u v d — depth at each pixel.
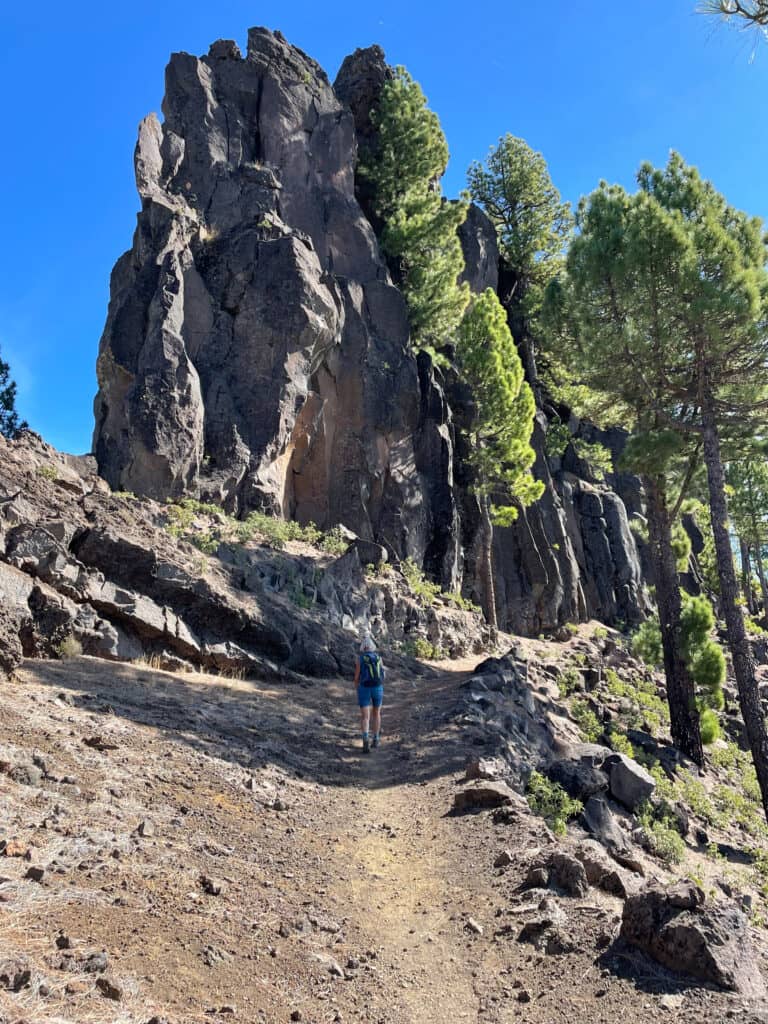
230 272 26.44
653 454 19.78
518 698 15.30
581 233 22.00
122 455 21.98
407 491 29.47
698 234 19.59
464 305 36.47
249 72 33.31
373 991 4.16
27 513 12.30
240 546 18.44
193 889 4.71
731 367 20.38
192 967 3.79
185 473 22.50
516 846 6.61
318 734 10.77
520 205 50.84
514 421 32.50
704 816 15.45
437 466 31.39
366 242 32.91
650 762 17.45
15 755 5.92
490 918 5.27
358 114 40.34
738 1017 3.82
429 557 30.23
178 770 7.12
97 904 4.09
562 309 21.69
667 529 22.56
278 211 30.58
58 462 15.05
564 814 8.77
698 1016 3.87
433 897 5.74
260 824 6.44
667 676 21.52
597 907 5.28
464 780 8.98
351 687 15.23
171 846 5.27
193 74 31.38
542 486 33.06
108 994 3.26
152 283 24.97
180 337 24.05
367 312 31.12
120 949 3.71
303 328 25.94
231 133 31.41
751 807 17.67
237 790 7.14
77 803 5.49
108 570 12.75
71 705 8.20
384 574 24.66
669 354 20.33
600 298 20.56
